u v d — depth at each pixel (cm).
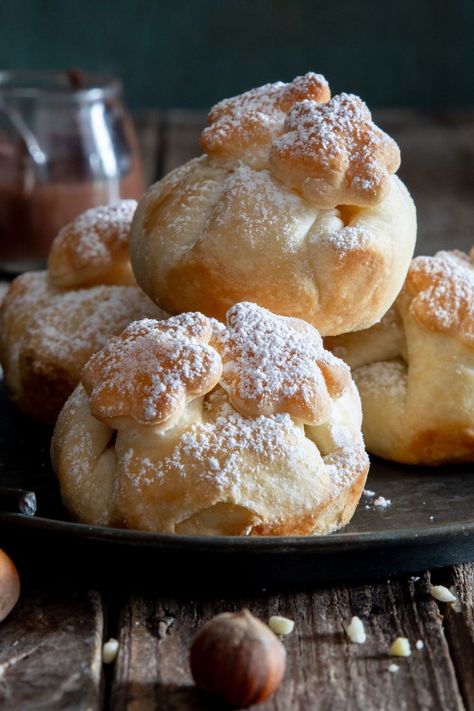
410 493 42
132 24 105
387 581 39
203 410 39
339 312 41
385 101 107
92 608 38
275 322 40
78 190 61
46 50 105
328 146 41
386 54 105
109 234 46
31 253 61
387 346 45
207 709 35
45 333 45
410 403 43
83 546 38
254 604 38
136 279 44
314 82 43
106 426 40
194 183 43
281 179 42
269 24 104
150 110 104
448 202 74
